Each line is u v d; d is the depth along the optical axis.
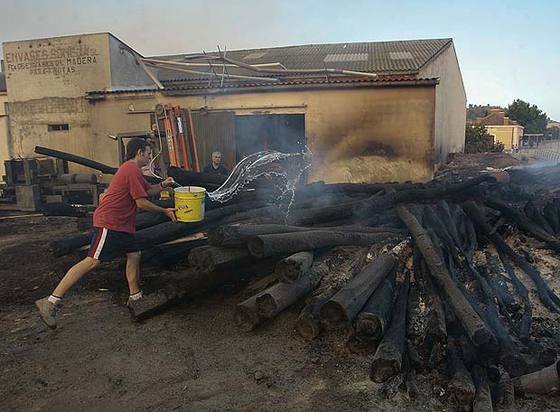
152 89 12.66
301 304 4.21
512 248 5.41
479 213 5.77
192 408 3.04
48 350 3.84
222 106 12.38
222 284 4.96
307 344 3.81
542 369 3.06
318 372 3.41
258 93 12.11
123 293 5.03
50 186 11.55
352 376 3.34
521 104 56.66
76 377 3.43
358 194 7.63
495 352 3.13
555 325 3.78
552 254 5.23
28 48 14.02
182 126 12.00
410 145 11.35
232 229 4.10
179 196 4.20
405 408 2.96
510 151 29.44
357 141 11.65
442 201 6.16
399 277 4.41
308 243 4.37
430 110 11.16
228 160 12.24
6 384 3.35
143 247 5.01
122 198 4.11
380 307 3.61
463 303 3.48
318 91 11.76
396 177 11.50
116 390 3.26
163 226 5.20
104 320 4.39
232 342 3.89
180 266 5.70
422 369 3.26
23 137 14.38
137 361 3.63
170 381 3.36
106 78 13.53
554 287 4.45
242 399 3.12
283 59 18.06
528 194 7.34
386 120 11.43
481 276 4.41
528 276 4.62
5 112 14.44
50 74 13.93
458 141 22.09
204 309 4.50
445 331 3.34
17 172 12.09
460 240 5.23
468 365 3.13
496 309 3.78
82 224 6.54
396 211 5.98
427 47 17.52
